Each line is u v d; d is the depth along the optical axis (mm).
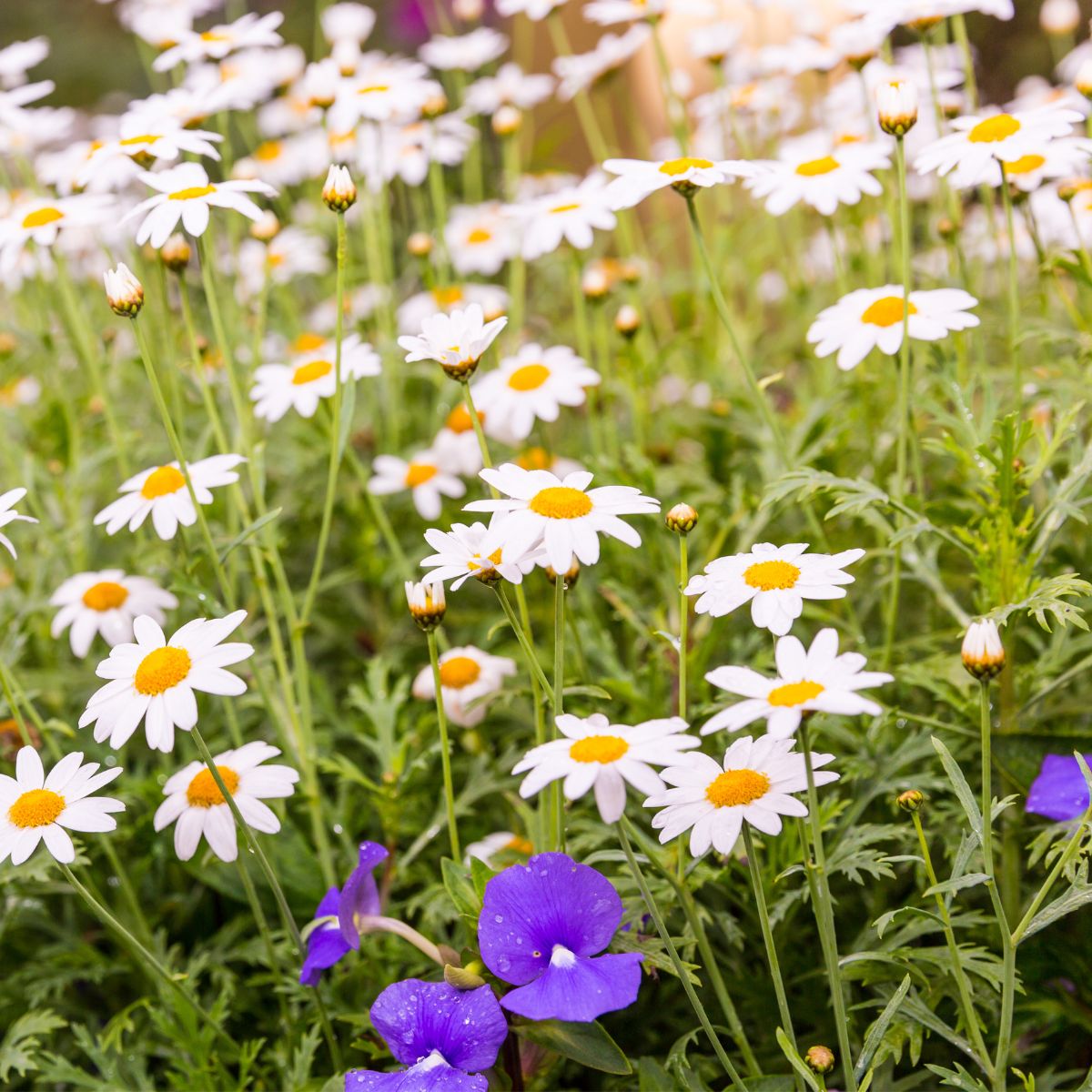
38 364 1075
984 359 826
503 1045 671
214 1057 724
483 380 842
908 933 692
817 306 1073
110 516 758
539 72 1548
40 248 927
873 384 852
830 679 603
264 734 857
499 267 1106
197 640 657
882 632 845
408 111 893
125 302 708
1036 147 734
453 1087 643
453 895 672
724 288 1063
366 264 1243
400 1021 653
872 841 706
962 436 788
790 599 634
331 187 737
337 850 795
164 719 647
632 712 774
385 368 1000
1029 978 714
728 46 1021
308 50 2012
